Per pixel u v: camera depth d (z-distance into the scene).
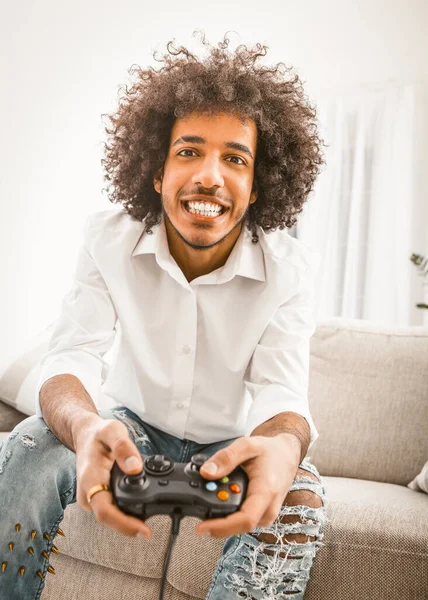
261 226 1.19
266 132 1.10
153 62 2.52
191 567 1.00
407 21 2.71
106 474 0.66
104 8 2.23
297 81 1.20
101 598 1.08
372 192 3.14
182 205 0.96
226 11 2.54
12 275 2.01
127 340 1.05
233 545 0.89
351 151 3.25
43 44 2.04
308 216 3.17
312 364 1.53
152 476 0.64
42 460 0.86
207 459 0.67
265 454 0.69
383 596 0.91
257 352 1.01
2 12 1.85
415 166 3.08
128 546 1.05
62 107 2.16
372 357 1.50
